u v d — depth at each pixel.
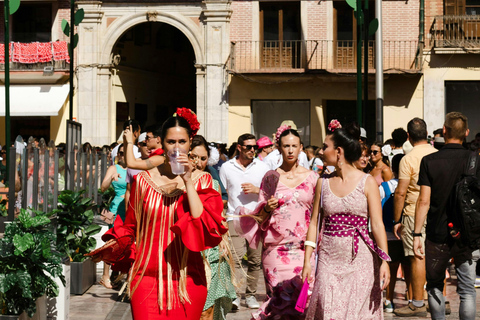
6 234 6.84
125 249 4.95
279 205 7.07
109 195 13.20
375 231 5.86
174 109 31.95
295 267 7.00
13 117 27.62
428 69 25.11
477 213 6.43
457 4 24.92
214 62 25.95
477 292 10.32
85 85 26.59
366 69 14.52
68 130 10.55
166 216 4.88
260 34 26.05
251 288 9.19
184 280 4.85
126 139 7.15
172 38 31.39
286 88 25.81
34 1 26.67
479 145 11.70
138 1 26.30
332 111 26.20
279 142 7.20
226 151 17.02
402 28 25.25
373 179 5.93
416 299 8.59
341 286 5.86
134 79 28.62
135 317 4.87
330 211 5.96
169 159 4.82
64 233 9.82
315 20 25.72
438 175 6.69
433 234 6.71
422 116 25.22
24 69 26.81
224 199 9.40
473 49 24.58
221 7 25.84
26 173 7.57
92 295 9.78
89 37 26.53
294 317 7.00
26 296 6.54
